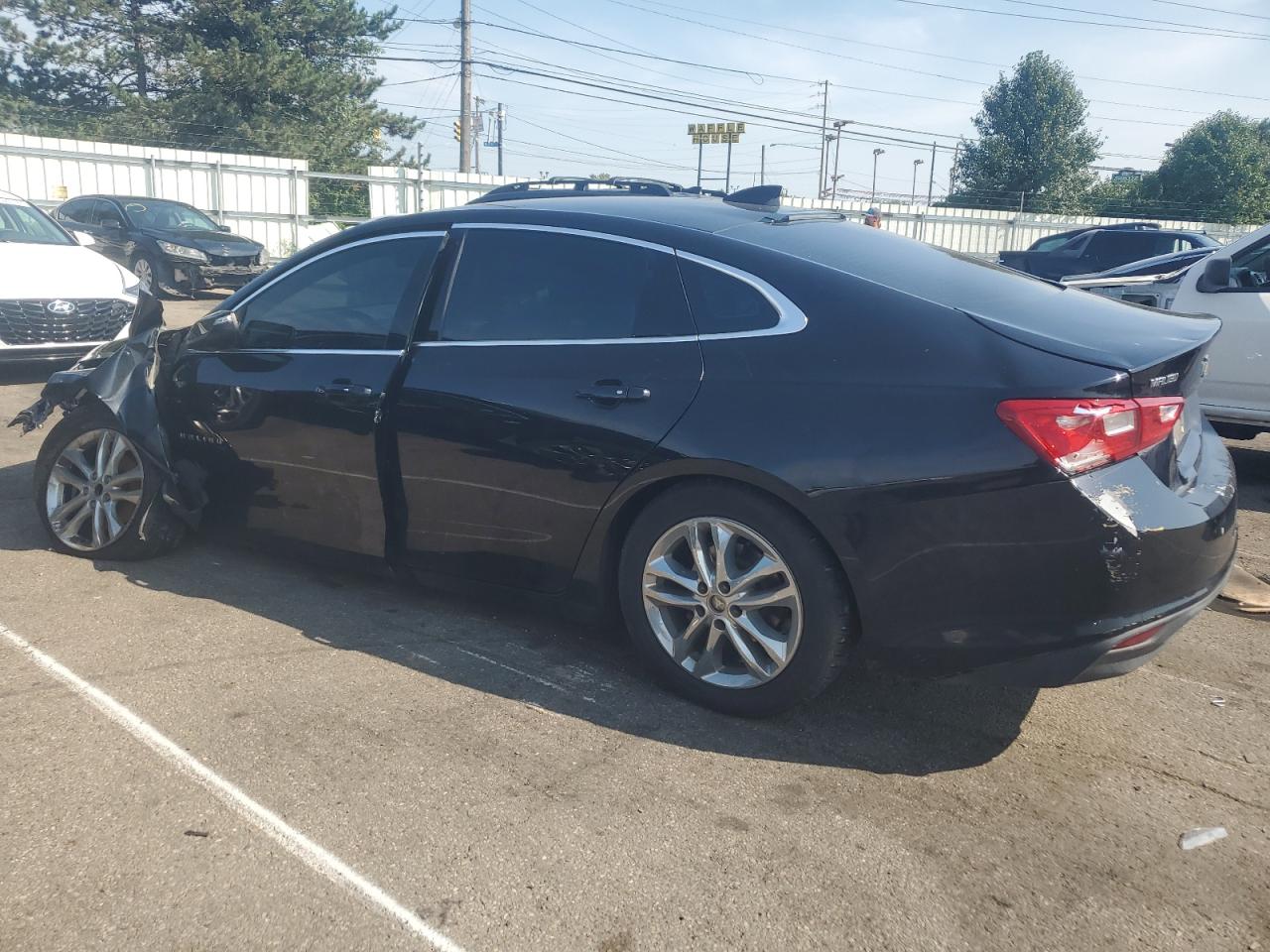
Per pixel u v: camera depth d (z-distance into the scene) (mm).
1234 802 2914
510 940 2289
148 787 2814
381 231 4016
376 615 4031
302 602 4141
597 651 3770
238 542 4383
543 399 3434
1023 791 2938
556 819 2727
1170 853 2672
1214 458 3361
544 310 3574
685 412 3182
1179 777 3041
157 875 2467
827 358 3055
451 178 25016
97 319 8312
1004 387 2822
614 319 3434
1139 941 2344
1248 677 3748
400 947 2260
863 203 32094
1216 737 3293
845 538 2945
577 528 3441
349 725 3180
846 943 2311
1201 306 6562
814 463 2961
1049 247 18391
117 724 3143
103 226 16469
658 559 3332
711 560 3242
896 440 2889
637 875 2518
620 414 3291
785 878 2521
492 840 2633
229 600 4137
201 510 4387
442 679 3504
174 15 36469
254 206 23594
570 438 3375
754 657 3203
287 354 4074
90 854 2533
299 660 3615
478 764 2984
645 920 2363
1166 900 2484
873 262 3428
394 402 3736
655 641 3389
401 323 3830
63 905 2354
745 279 3271
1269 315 6223
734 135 57625
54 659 3562
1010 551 2799
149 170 22156
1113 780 3014
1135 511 2754
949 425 2846
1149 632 2812
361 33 38594
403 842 2615
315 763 2959
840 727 3275
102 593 4164
